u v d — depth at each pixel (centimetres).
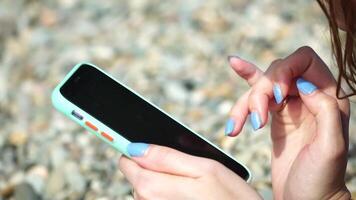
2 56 749
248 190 247
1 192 470
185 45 715
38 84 675
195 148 278
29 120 599
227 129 280
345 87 464
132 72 673
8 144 551
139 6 810
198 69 664
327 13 255
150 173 254
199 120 566
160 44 723
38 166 504
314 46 653
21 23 800
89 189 465
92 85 277
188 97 612
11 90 668
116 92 277
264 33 720
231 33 730
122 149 269
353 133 484
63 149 523
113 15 802
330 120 263
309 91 267
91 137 537
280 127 289
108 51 723
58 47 747
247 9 773
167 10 793
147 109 277
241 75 295
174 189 249
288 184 274
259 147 469
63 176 480
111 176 475
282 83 274
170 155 252
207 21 757
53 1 844
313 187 266
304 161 267
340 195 270
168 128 278
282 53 682
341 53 261
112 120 271
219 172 249
